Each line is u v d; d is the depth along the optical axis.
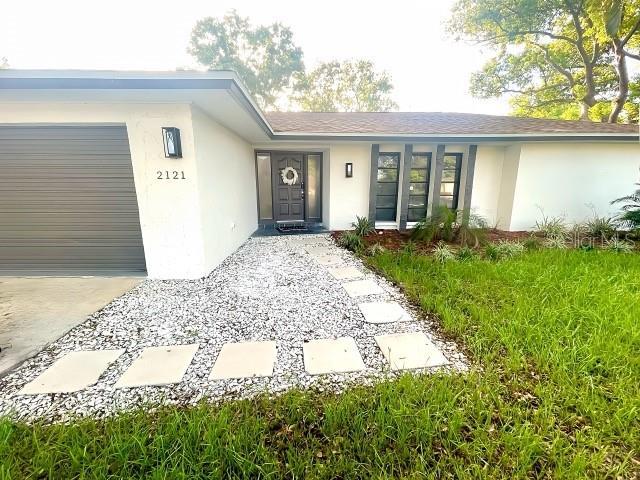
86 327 2.98
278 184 8.92
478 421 1.73
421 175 8.35
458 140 7.03
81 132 4.06
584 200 7.68
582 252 5.46
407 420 1.72
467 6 14.89
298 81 24.42
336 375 2.25
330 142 7.43
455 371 2.27
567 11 13.22
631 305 3.10
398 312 3.35
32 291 3.87
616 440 1.62
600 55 13.96
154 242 4.30
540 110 17.30
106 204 4.31
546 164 7.49
